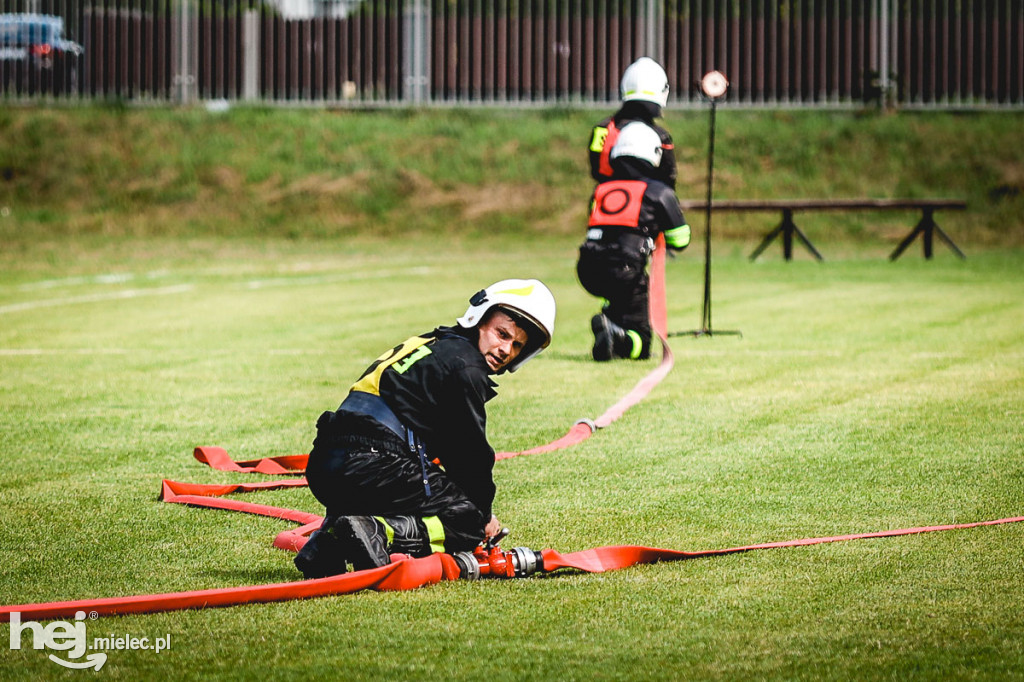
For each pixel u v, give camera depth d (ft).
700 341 86.17
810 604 31.71
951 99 213.46
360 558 33.30
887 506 42.22
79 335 89.92
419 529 34.06
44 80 225.35
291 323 97.14
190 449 52.95
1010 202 192.24
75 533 39.50
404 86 222.69
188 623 30.45
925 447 51.57
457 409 33.96
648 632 29.78
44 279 134.00
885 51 213.66
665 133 81.41
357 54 223.51
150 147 213.05
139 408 61.93
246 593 31.89
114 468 49.21
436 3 221.87
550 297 34.96
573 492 44.65
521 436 55.21
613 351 78.38
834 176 199.21
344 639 29.35
